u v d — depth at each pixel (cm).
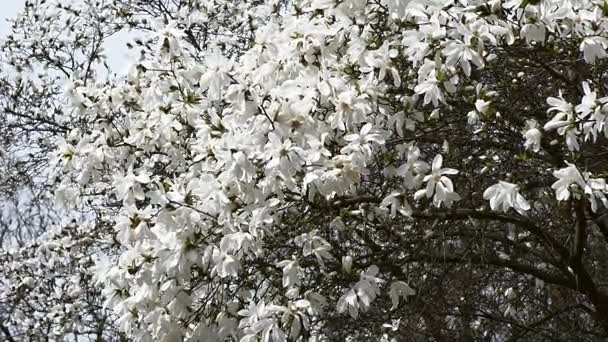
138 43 680
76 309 873
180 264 380
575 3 349
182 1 855
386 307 509
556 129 375
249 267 453
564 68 493
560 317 672
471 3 368
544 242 539
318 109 387
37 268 916
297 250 433
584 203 468
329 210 423
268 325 358
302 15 467
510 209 503
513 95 456
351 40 411
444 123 441
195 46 803
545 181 420
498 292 652
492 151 491
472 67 420
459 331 575
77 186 657
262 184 375
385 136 379
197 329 399
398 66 423
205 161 418
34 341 944
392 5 373
